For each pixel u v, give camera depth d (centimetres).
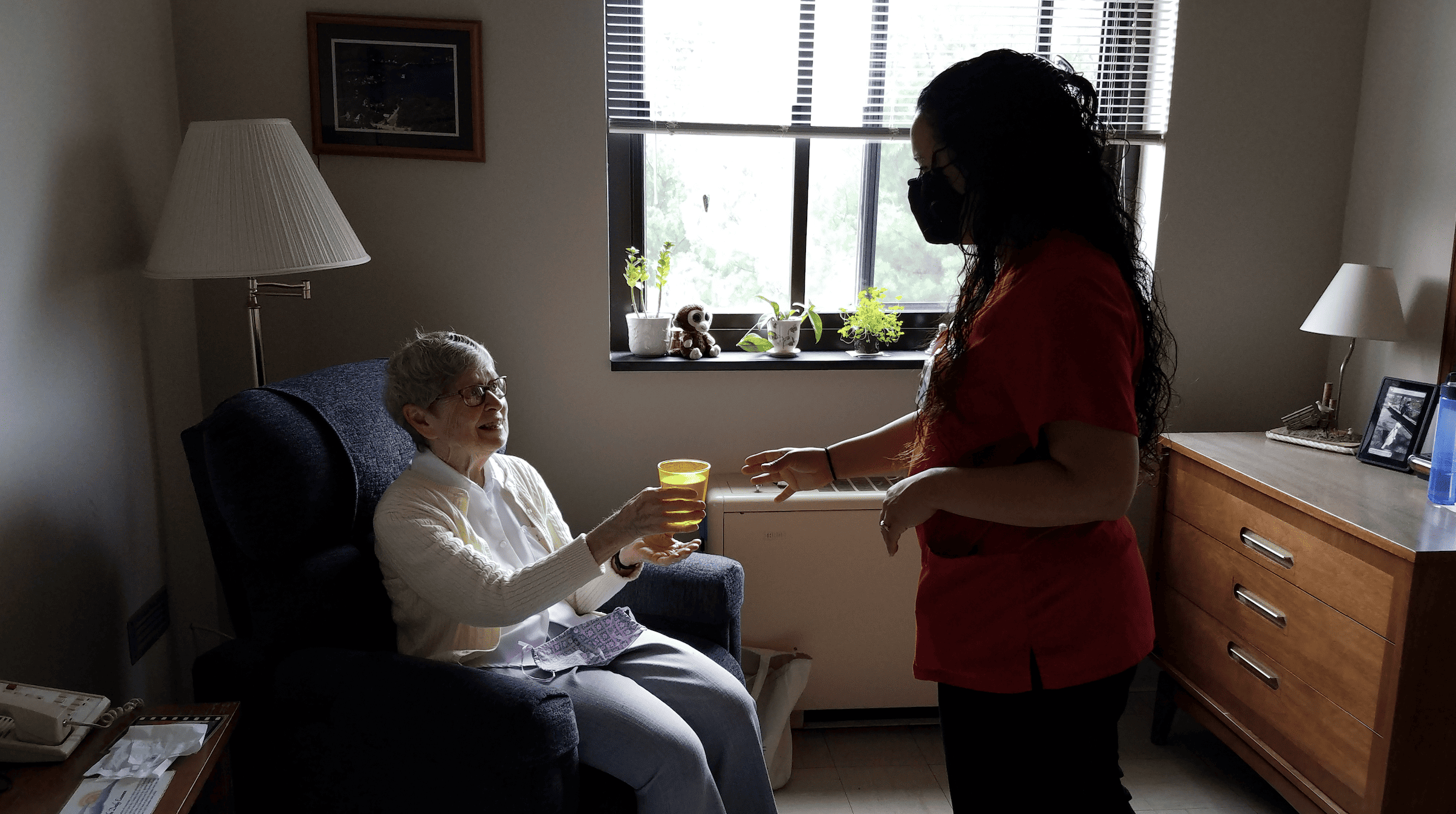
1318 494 191
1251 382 264
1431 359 226
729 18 238
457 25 221
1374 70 244
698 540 190
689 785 153
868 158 259
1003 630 119
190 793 119
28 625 155
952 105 114
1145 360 123
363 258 195
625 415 249
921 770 228
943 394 119
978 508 109
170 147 216
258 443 151
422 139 227
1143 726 251
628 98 238
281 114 224
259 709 150
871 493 233
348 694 142
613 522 150
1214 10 243
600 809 152
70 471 169
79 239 173
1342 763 179
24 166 156
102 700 133
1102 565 118
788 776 222
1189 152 250
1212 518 220
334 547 163
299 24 221
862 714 251
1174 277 256
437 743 136
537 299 239
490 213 234
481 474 174
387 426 182
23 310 155
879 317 255
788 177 257
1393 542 163
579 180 234
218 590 239
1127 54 249
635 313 254
